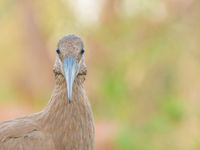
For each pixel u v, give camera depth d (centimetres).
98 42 2225
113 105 2067
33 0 2316
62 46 707
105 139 1794
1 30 2364
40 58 2430
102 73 2180
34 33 2402
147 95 2025
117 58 2150
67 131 706
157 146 1675
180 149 1662
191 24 2067
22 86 2423
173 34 2070
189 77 2019
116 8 2239
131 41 2150
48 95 2383
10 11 2336
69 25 2273
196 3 2080
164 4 2131
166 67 2048
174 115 1794
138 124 1842
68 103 708
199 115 1794
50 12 2308
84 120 713
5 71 2439
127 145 1684
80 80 720
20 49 2430
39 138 700
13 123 726
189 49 2036
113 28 2225
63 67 691
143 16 2155
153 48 2073
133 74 2105
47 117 718
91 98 2159
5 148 702
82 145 713
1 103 2281
